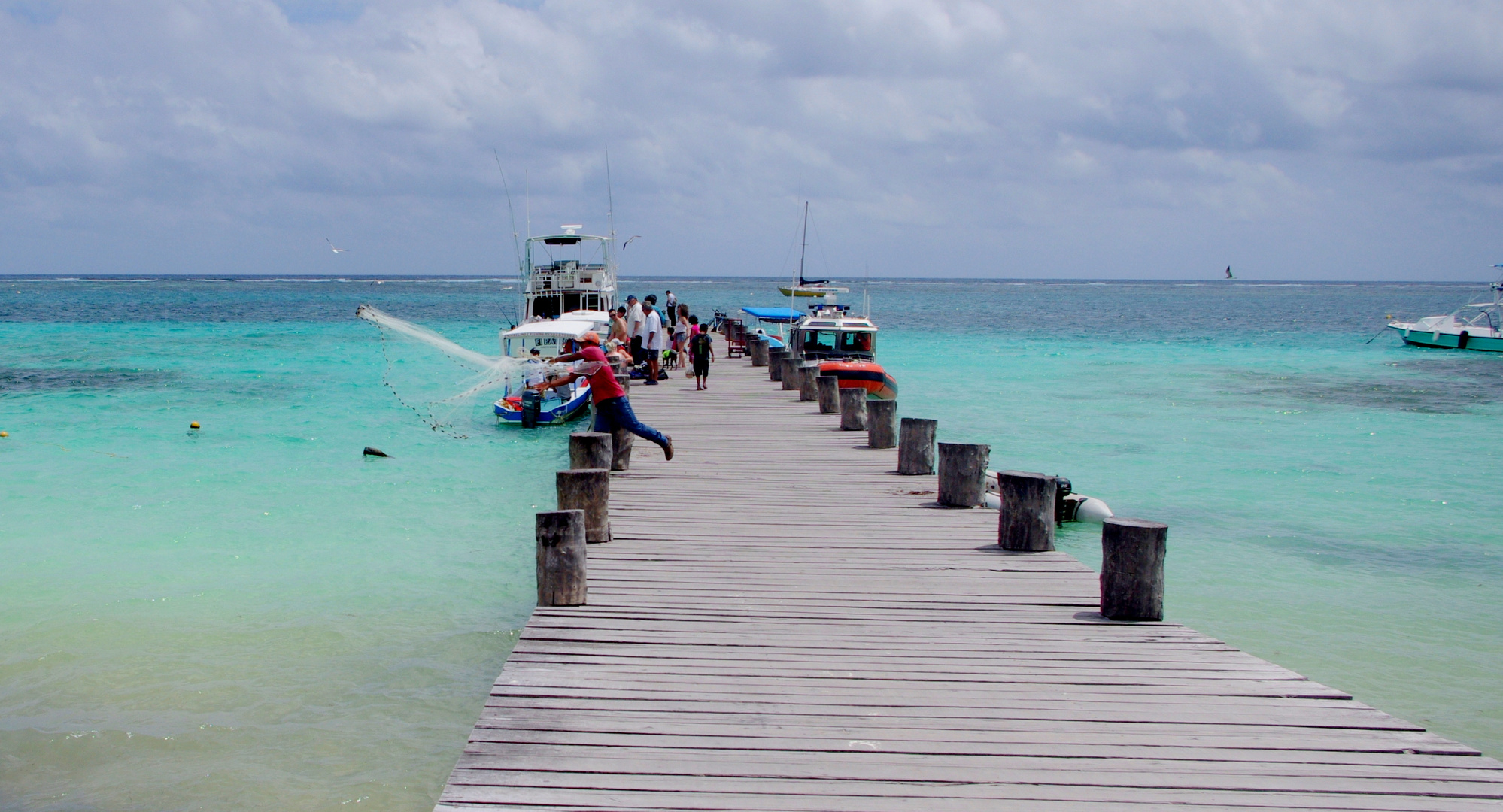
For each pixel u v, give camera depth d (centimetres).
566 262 3362
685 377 2467
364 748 716
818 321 2648
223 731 739
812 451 1394
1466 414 2797
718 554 863
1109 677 597
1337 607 1090
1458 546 1361
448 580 1135
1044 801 449
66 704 782
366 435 2245
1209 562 1271
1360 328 7450
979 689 576
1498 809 447
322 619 995
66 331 5697
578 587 720
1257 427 2530
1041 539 880
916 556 863
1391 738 518
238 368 3741
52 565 1180
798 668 605
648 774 469
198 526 1388
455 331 6038
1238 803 449
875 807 442
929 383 3531
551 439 2211
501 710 538
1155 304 13175
